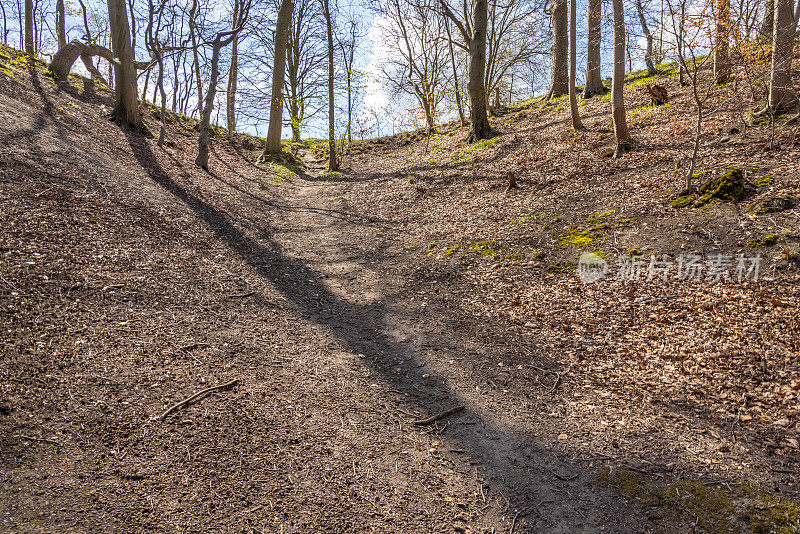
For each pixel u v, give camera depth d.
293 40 23.44
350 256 9.52
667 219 7.94
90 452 3.44
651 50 8.84
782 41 9.70
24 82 12.61
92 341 4.63
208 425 3.98
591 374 5.27
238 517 3.18
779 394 4.34
